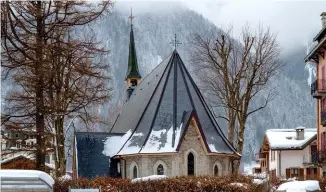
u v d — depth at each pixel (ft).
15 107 124.06
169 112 197.16
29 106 123.44
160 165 188.55
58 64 120.37
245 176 137.80
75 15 119.75
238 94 197.67
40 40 114.52
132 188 129.18
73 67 126.41
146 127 197.98
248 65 199.21
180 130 188.96
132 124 210.79
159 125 195.11
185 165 186.09
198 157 187.11
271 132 313.94
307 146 295.69
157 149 187.62
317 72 219.82
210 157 188.96
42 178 53.93
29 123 124.67
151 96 207.92
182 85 203.72
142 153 187.93
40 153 121.19
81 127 253.65
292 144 296.51
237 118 200.54
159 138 191.01
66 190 124.26
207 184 125.80
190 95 200.23
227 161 194.59
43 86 118.52
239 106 197.67
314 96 212.02
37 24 116.37
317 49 208.13
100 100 167.53
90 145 202.90
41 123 120.88
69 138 244.83
